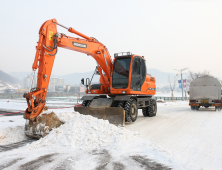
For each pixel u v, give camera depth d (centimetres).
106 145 502
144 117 1079
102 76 945
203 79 1493
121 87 873
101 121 627
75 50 790
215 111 1445
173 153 443
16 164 385
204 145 516
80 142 514
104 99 849
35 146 498
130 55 882
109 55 945
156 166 371
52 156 430
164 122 896
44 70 634
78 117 650
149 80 1050
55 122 589
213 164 385
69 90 15588
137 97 975
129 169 359
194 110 1523
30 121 594
